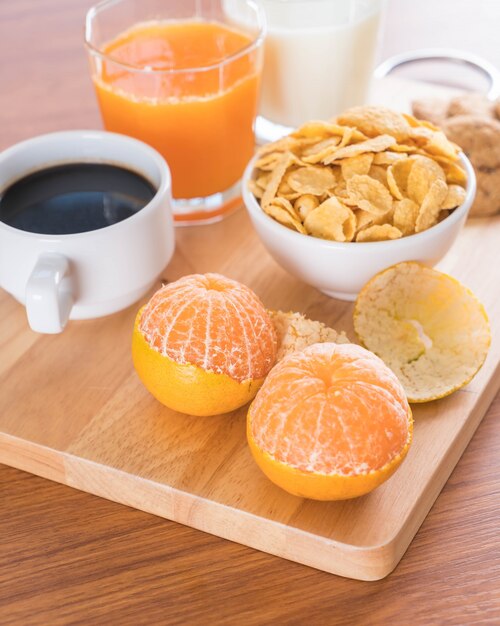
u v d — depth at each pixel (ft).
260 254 2.66
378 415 2.08
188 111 2.63
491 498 2.26
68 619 2.13
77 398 2.36
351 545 2.13
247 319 2.22
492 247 2.64
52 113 3.11
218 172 2.72
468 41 3.36
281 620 2.12
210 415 2.28
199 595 2.15
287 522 2.16
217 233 2.73
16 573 2.19
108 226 2.42
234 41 2.77
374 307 2.38
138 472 2.24
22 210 2.51
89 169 2.61
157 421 2.31
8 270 2.43
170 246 2.52
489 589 2.15
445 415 2.30
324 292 2.55
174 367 2.20
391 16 3.48
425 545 2.20
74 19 3.49
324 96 2.89
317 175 2.43
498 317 2.48
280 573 2.18
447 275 2.38
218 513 2.20
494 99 2.87
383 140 2.42
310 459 2.08
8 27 3.46
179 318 2.20
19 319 2.53
